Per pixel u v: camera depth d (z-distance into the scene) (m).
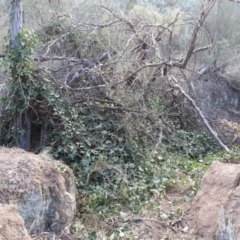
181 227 4.88
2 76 7.48
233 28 13.24
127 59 7.36
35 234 4.45
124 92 7.49
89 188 6.03
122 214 5.33
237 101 13.63
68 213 4.80
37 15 9.20
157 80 8.70
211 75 13.03
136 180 6.38
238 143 9.15
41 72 6.76
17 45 6.52
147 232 4.86
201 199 5.08
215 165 5.31
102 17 8.76
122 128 7.18
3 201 4.23
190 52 7.90
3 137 7.04
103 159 6.50
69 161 6.59
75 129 6.76
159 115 8.02
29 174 4.66
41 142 6.88
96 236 4.79
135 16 9.30
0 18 9.41
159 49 8.19
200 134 8.82
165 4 12.72
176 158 7.52
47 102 6.82
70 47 8.36
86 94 7.27
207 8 7.76
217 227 4.29
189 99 8.34
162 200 5.74
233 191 4.52
